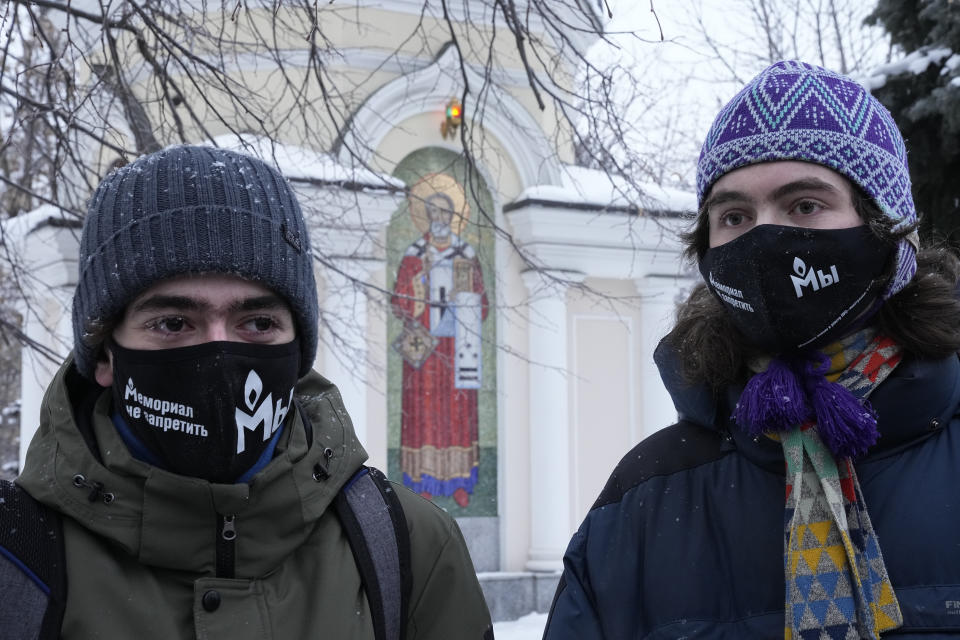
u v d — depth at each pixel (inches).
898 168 75.5
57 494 68.4
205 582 69.6
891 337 74.5
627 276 441.7
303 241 76.3
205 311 72.0
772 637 71.7
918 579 68.6
